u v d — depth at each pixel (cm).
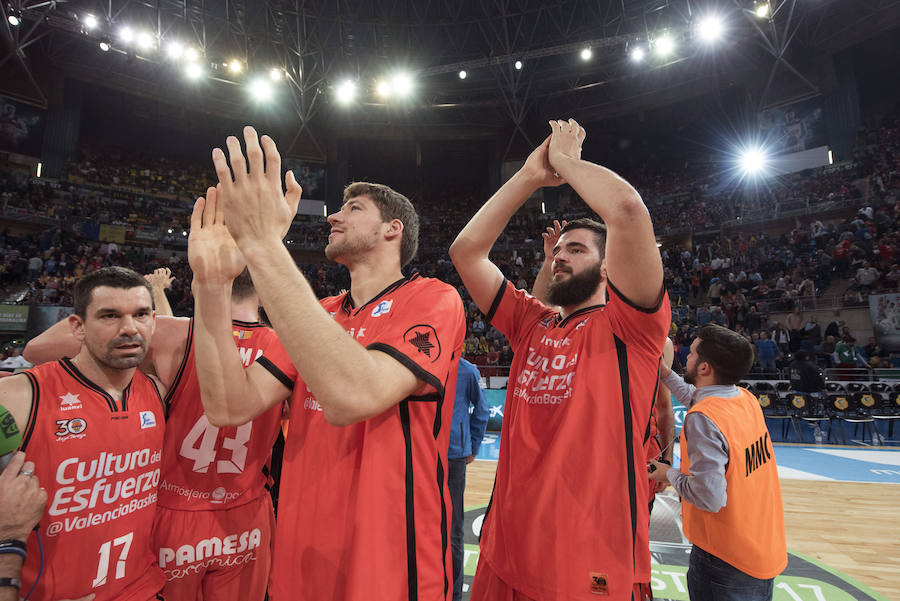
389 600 97
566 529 122
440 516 111
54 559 135
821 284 1300
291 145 2058
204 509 171
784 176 1702
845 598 283
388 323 111
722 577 180
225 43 1748
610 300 132
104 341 146
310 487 111
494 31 1803
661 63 1758
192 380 176
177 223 1923
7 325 1223
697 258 1673
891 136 1499
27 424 135
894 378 935
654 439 219
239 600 177
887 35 1542
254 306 188
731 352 197
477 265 161
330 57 1834
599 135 2236
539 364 149
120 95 1881
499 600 135
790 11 1452
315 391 80
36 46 1655
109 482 146
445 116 2111
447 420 119
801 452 699
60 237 1575
